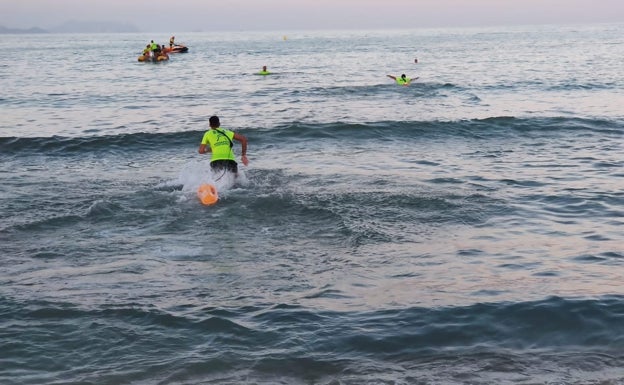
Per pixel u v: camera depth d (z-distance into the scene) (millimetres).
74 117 22719
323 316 6496
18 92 31062
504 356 5730
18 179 13172
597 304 6543
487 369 5527
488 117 20547
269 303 6848
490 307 6555
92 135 18641
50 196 11688
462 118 21281
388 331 6160
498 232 9320
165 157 15547
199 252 8664
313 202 10953
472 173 13250
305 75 42594
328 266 8031
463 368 5551
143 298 7016
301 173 13359
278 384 5332
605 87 30328
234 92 31250
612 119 19469
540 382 5320
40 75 42625
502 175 13023
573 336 6031
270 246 8875
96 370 5535
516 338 6023
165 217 10336
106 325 6316
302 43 116812
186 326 6297
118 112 24031
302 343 5953
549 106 24031
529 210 10453
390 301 6844
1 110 24562
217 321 6363
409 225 9695
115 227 9844
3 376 5398
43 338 6062
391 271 7805
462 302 6727
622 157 14656
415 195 11344
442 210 10445
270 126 19000
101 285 7434
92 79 39250
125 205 11023
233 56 69625
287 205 10852
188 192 11812
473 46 89188
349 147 16469
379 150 16031
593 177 12727
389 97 28766
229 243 9031
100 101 27484
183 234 9484
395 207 10633
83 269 8016
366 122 19078
